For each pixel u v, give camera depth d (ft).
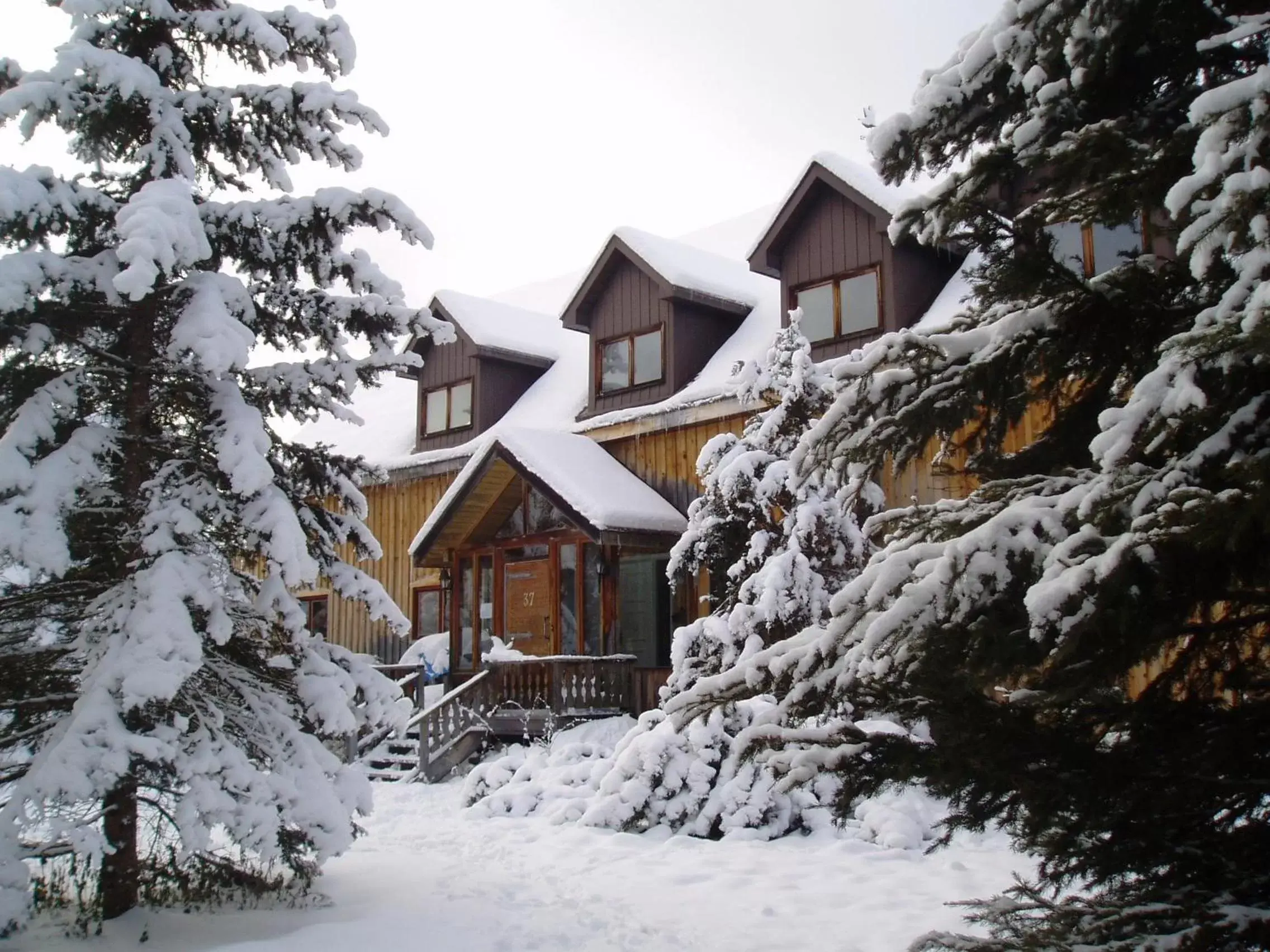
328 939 21.62
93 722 20.68
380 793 47.11
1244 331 10.62
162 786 23.40
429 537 58.59
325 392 27.76
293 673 25.49
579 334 75.56
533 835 35.50
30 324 23.58
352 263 27.45
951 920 23.62
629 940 22.84
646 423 57.11
